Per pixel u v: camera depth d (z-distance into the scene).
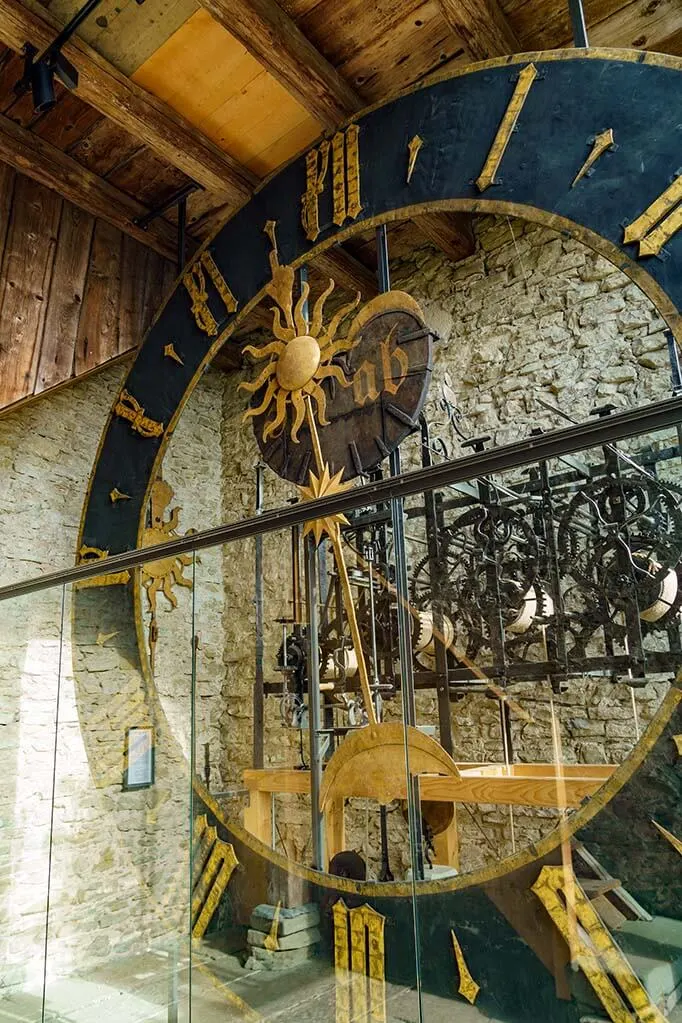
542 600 3.46
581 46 3.09
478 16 3.54
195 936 2.65
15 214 4.40
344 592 3.15
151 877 2.87
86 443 5.61
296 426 3.77
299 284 3.98
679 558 3.21
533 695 4.06
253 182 4.53
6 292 4.27
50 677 3.51
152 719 3.15
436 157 3.41
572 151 2.95
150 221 5.02
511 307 5.16
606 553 3.54
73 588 3.55
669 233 2.63
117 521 4.47
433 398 5.38
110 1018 2.74
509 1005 1.95
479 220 5.46
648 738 2.03
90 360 4.64
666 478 3.83
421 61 3.98
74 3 3.45
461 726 4.22
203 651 3.13
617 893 1.92
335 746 3.10
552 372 4.88
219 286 4.32
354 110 4.00
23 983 3.15
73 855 3.12
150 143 4.16
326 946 2.38
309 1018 2.30
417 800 2.29
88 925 2.95
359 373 3.59
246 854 2.67
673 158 2.69
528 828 3.68
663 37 3.91
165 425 4.40
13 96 4.16
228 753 3.04
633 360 4.57
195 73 3.88
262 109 4.12
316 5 3.61
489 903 2.06
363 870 2.46
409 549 3.70
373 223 3.63
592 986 1.84
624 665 3.18
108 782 3.15
